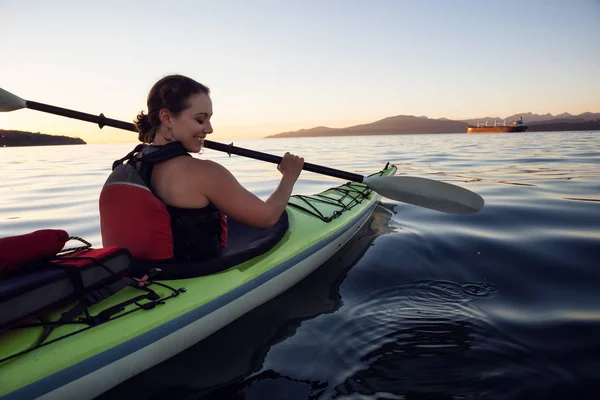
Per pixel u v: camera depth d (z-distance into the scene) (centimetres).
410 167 1041
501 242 312
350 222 308
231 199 160
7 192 684
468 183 677
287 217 260
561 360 154
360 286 233
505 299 211
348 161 1318
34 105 216
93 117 215
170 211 158
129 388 138
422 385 142
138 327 138
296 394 139
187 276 169
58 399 115
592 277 238
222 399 137
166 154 151
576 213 409
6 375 108
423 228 365
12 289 110
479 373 148
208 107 157
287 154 197
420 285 232
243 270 190
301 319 193
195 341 161
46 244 126
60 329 128
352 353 163
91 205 536
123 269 150
